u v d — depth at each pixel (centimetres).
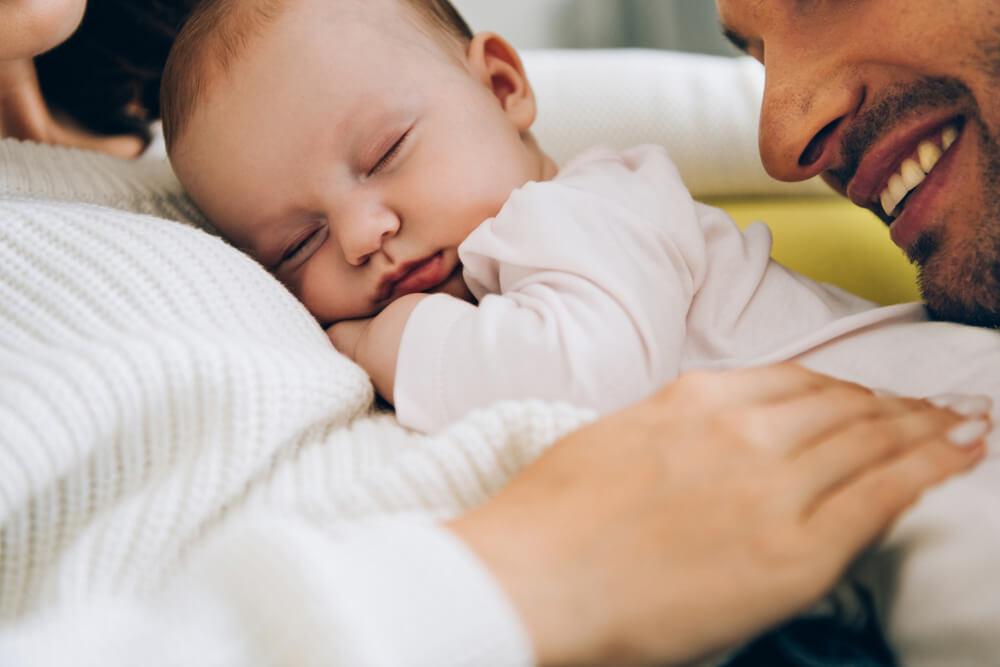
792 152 74
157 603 37
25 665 32
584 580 36
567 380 60
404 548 35
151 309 58
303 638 30
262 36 83
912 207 69
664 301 66
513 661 32
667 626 36
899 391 59
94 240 61
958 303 66
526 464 49
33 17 72
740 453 43
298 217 83
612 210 70
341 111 79
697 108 156
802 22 71
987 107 61
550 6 230
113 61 122
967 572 38
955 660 37
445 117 81
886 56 66
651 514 39
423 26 90
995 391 53
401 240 78
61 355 52
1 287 58
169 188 99
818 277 126
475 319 65
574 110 153
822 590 38
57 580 45
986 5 59
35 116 111
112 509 49
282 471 52
